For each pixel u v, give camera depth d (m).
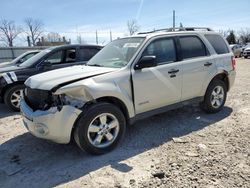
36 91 3.98
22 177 3.51
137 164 3.70
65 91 3.65
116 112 4.09
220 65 5.64
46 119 3.68
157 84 4.59
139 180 3.30
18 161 3.96
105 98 4.11
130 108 4.30
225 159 3.72
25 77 6.73
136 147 4.25
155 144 4.34
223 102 5.96
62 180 3.39
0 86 6.55
